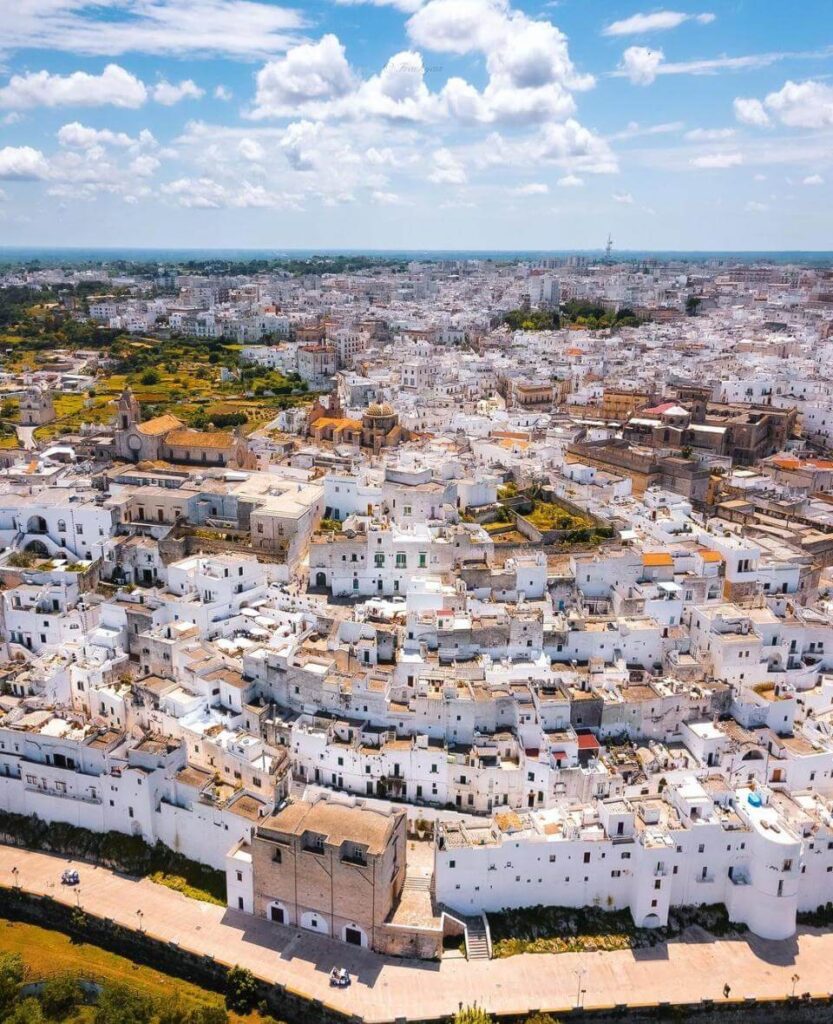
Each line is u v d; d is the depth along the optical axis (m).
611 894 138.62
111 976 132.12
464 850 134.88
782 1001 126.06
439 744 154.25
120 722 168.50
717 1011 125.50
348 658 166.88
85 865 150.25
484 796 150.25
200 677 164.38
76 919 138.88
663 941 135.75
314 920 135.88
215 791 148.50
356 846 130.50
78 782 153.38
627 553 190.88
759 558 197.62
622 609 181.25
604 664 170.75
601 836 136.25
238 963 130.12
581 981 128.50
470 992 126.31
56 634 183.88
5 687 168.38
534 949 133.38
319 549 194.75
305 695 162.12
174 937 134.62
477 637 169.88
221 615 185.00
